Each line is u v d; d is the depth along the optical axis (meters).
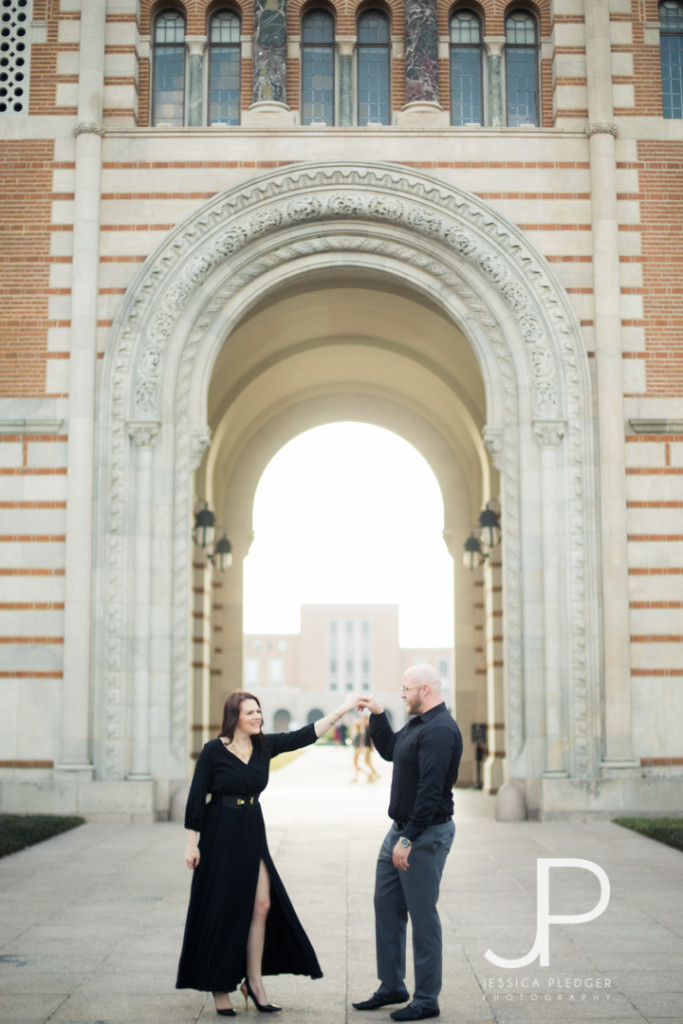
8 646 18.52
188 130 19.69
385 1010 7.55
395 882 7.73
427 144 19.75
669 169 19.77
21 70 19.98
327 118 20.66
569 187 19.67
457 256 19.64
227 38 20.75
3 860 13.76
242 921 7.42
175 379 19.25
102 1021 7.23
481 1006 7.56
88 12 19.86
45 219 19.53
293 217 19.53
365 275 20.25
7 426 18.89
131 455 18.95
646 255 19.53
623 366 19.25
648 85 20.02
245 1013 7.49
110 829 16.86
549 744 18.28
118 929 9.90
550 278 19.34
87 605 18.45
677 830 15.26
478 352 19.55
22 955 8.98
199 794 7.60
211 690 27.91
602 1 19.94
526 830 16.70
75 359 18.97
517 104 20.70
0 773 18.27
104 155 19.64
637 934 9.66
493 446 19.30
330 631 108.31
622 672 18.38
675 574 18.75
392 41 20.58
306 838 15.70
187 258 19.38
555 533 18.78
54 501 18.80
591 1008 7.48
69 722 18.17
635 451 19.02
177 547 18.92
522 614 18.83
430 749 7.46
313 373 27.67
